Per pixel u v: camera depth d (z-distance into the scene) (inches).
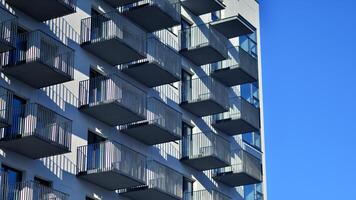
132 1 2388.0
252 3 3046.3
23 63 2047.2
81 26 2284.7
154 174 2333.9
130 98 2266.2
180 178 2412.6
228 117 2736.2
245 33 2807.6
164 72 2425.0
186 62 2659.9
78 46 2269.9
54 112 2079.2
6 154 2043.6
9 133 2033.7
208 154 2549.2
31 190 1978.3
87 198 2224.4
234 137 2807.6
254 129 2768.2
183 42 2655.0
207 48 2620.6
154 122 2348.7
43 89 2150.6
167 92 2564.0
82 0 2308.1
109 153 2197.3
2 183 1961.1
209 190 2637.8
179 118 2454.5
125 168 2209.6
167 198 2377.0
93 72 2311.8
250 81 2797.7
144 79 2455.7
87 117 2253.9
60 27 2225.6
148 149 2445.9
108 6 2390.5
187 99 2628.0
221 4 2706.7
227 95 2657.5
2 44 1983.3
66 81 2123.5
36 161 2101.4
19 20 2124.8
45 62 2053.4
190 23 2716.5
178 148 2564.0
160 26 2497.5
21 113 2052.2
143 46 2337.6
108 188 2272.4
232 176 2679.6
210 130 2701.8
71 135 2162.9
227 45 2800.2
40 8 2132.1
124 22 2300.7
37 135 2011.6
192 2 2682.1
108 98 2226.9
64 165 2159.2
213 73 2746.1
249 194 2824.8
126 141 2375.7
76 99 2229.3
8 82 2076.8
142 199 2363.4
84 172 2187.5
